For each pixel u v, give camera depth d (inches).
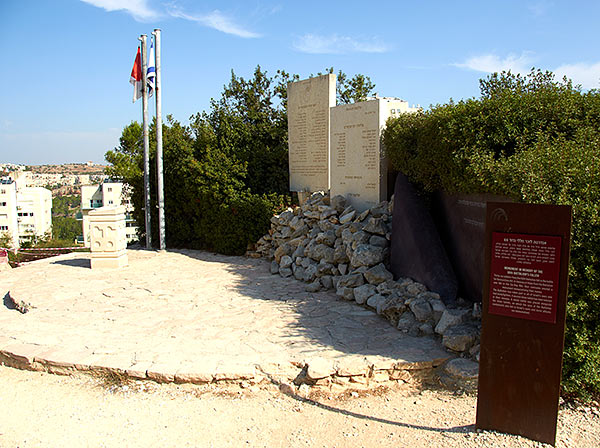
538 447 140.3
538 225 138.8
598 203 169.3
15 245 800.3
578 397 168.9
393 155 349.4
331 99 458.0
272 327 247.3
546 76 275.3
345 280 303.6
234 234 479.5
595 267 168.4
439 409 168.9
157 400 180.9
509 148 248.5
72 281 366.9
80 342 229.6
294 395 183.8
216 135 577.0
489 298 147.3
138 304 298.4
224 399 181.3
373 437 151.9
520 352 143.6
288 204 478.6
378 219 331.3
